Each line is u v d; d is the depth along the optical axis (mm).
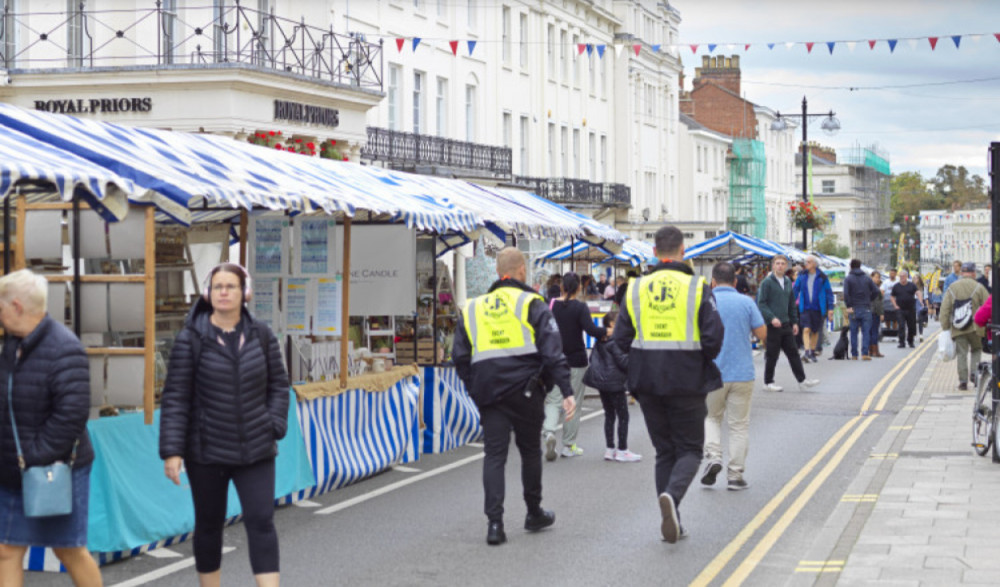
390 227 14031
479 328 9148
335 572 8203
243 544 9164
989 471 11508
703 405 8984
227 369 6734
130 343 9812
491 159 39062
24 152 8289
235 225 15039
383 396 12594
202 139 11742
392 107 33938
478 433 14953
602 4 54875
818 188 126000
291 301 11922
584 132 52219
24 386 6254
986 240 179250
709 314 8820
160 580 8047
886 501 10016
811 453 13586
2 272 9844
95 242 8945
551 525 9656
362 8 31219
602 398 13203
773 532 9414
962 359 19812
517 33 43906
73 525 6422
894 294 33781
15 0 24922
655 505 10570
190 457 6750
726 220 82688
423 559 8578
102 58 24703
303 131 26094
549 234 17391
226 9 25688
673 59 66375
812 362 27766
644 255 30938
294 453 10695
